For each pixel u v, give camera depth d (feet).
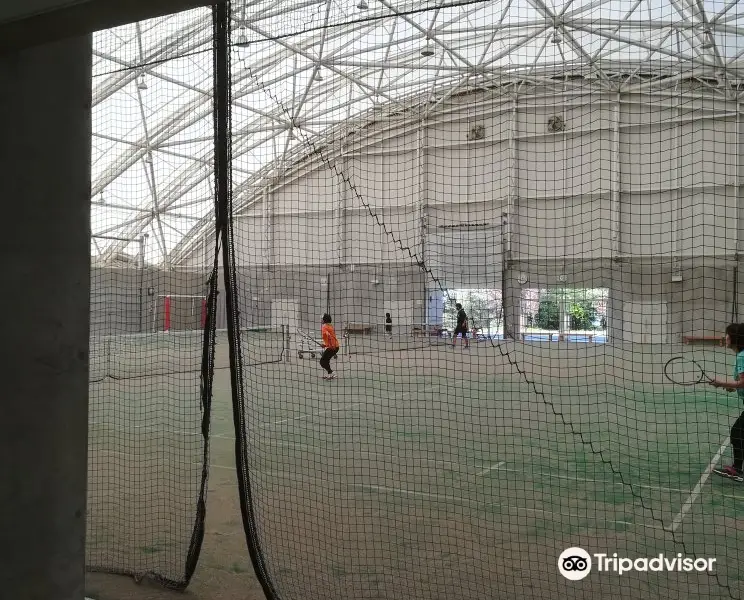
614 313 75.36
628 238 75.82
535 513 15.03
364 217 89.40
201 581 11.47
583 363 50.85
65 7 5.93
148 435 24.18
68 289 7.74
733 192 70.95
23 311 7.25
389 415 28.02
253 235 92.53
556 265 78.89
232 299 11.63
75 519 7.88
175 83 57.57
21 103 7.18
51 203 7.52
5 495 7.12
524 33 68.85
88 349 8.11
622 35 67.97
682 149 73.20
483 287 81.87
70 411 7.79
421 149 86.89
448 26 66.54
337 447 22.22
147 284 56.70
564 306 78.07
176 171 77.77
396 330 83.71
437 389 36.73
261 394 35.04
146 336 51.83
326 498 16.26
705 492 16.87
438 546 12.91
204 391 11.91
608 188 76.79
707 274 71.92
